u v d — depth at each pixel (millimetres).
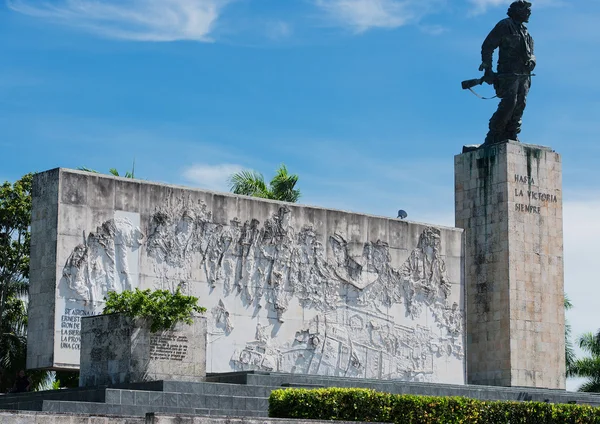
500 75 53438
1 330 51688
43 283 39531
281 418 26844
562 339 52500
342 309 46250
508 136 53562
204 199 42938
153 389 32031
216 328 42562
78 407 29953
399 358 47750
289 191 60219
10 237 52188
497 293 51500
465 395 40469
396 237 48469
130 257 40812
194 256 42375
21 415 23875
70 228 39625
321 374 44906
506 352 50781
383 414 31016
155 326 33562
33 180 40562
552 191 53312
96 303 39781
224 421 25750
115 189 40781
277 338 44156
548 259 52688
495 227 52094
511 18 54125
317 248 45812
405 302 48375
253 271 43844
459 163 53938
